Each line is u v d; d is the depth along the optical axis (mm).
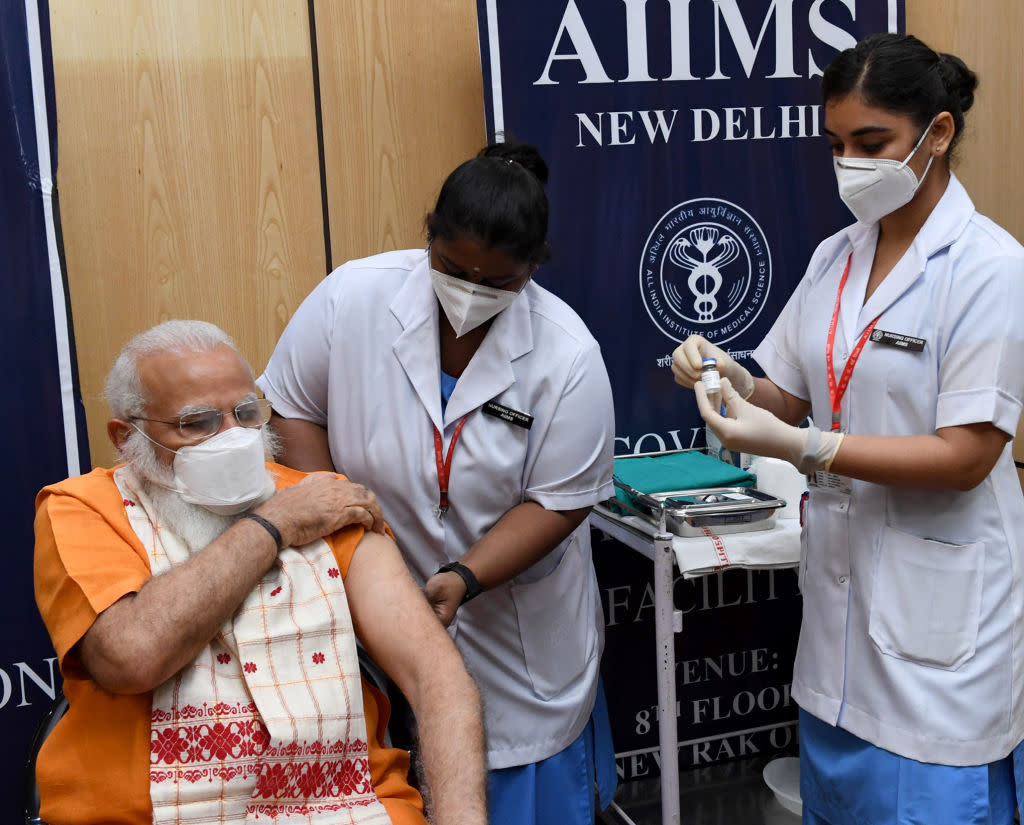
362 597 1375
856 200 1579
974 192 2789
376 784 1307
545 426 1651
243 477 1321
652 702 2678
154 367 1310
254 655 1252
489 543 1617
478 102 2453
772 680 2764
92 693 1225
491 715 1730
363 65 2357
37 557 1306
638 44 2301
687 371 1795
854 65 1525
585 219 2342
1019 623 1618
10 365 2049
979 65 2732
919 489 1617
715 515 1977
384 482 1662
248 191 2316
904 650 1626
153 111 2227
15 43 1969
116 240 2240
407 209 2439
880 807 1688
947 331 1555
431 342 1625
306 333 1700
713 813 2518
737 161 2422
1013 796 1685
